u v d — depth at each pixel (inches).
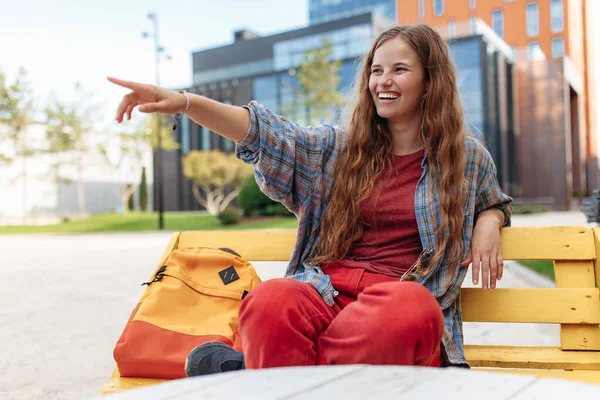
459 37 1221.7
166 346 69.1
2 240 634.2
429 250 72.7
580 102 1833.2
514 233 82.2
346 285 70.0
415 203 74.0
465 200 76.0
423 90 78.3
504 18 1721.2
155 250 449.1
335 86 1141.7
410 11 1804.9
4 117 1107.9
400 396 36.2
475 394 36.5
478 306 80.3
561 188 1437.0
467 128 81.4
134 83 66.7
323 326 60.7
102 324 170.6
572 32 1717.5
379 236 75.4
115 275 284.4
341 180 76.8
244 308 57.3
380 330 51.9
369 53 81.0
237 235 90.5
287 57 1439.5
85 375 121.3
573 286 81.7
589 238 81.0
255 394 36.9
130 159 1264.8
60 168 1245.1
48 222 1189.1
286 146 75.1
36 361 131.8
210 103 70.9
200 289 76.1
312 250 78.4
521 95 1469.0
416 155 77.7
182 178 1611.7
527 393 36.6
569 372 71.0
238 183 1309.1
